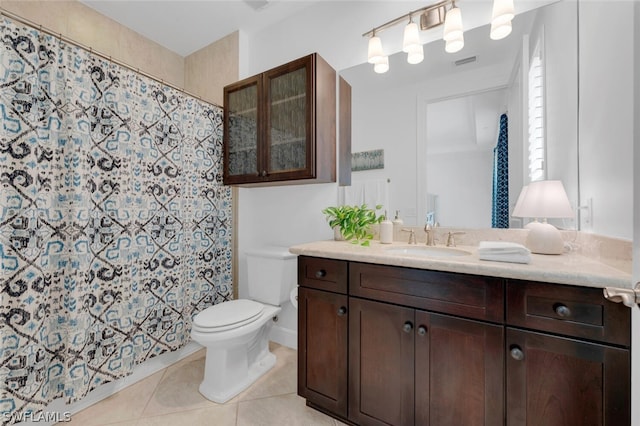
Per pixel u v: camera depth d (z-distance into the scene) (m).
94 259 1.43
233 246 2.32
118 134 1.54
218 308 1.66
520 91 1.35
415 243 1.56
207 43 2.45
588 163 1.07
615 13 0.87
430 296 1.03
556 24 1.25
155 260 1.73
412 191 1.62
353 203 1.81
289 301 1.98
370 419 1.17
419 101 1.60
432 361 1.03
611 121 0.90
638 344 0.51
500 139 1.40
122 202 1.55
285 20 2.11
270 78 1.85
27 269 1.19
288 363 1.86
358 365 1.21
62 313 1.34
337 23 1.87
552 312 0.83
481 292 0.94
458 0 1.45
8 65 1.16
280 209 2.15
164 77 2.48
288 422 1.32
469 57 1.46
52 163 1.29
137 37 2.28
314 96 1.66
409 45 1.48
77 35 1.89
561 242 1.12
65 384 1.30
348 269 1.24
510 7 1.22
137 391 1.56
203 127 2.04
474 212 1.46
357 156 1.80
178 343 1.84
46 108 1.28
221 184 2.17
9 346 1.15
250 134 1.97
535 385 0.85
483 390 0.93
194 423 1.32
